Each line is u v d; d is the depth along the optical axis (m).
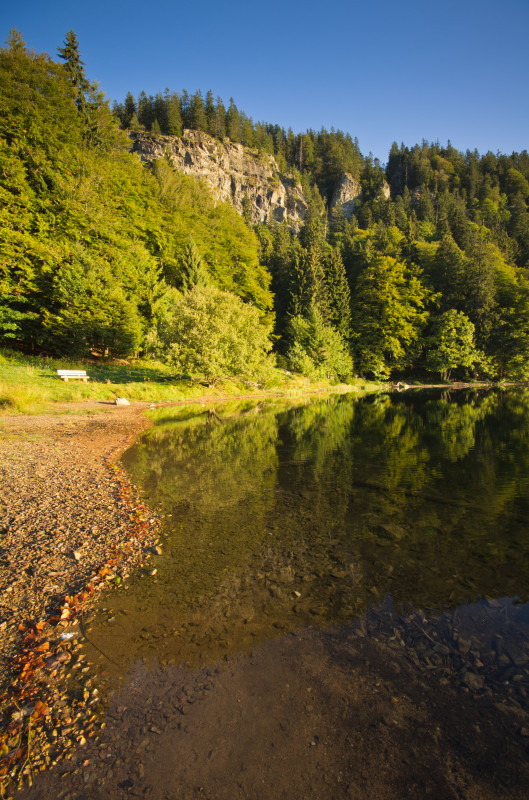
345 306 44.84
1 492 5.96
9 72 32.84
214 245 44.72
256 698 2.39
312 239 58.28
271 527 5.08
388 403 23.92
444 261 47.44
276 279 54.50
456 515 5.52
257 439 11.64
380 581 3.75
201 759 2.00
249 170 119.25
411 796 1.81
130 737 2.13
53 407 15.29
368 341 44.94
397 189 132.25
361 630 3.02
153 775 1.92
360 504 5.98
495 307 44.97
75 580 3.72
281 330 48.06
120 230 33.59
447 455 9.56
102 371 23.91
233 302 25.23
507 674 2.57
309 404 23.12
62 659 2.71
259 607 3.33
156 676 2.57
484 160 128.38
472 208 100.88
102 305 24.61
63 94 36.59
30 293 24.28
